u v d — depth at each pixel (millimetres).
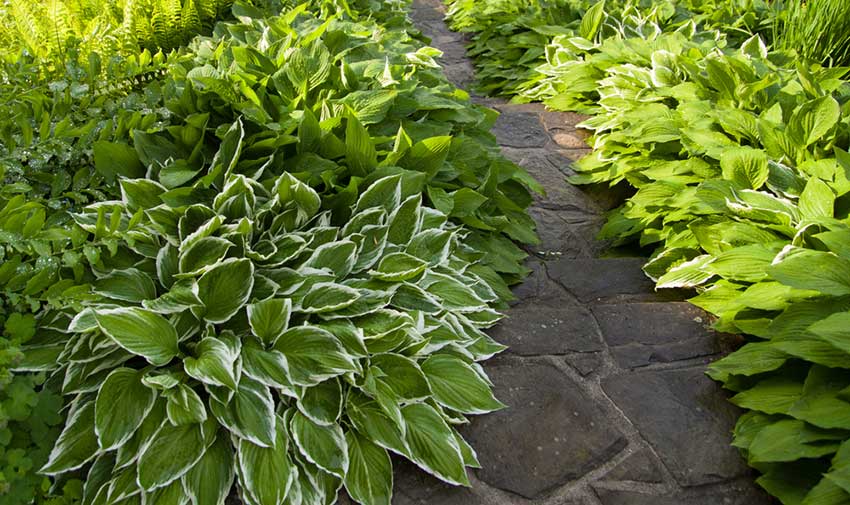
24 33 2934
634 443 2156
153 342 1978
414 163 2945
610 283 3109
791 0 4746
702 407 2285
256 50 3275
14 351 1849
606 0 5602
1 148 2346
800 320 2207
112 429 1865
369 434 2033
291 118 2869
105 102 2766
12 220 2047
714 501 1981
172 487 1869
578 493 2008
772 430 1968
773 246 2572
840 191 2715
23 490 1801
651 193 3410
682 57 4082
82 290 2098
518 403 2299
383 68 3488
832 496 1739
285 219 2477
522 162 4273
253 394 1979
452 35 7129
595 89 4680
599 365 2484
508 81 5766
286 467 1903
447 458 2016
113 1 3613
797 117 3096
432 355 2332
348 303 2184
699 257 2885
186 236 2311
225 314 2129
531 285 3129
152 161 2576
